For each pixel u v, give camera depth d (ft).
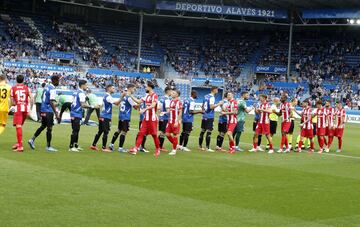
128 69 179.73
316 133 64.90
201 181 35.91
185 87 177.68
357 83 174.91
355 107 163.53
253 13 170.40
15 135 58.03
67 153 46.26
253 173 41.27
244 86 180.55
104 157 45.29
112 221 23.88
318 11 166.61
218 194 31.58
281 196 32.17
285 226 24.85
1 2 175.11
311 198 32.09
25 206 25.67
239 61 191.42
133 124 91.04
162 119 53.26
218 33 199.62
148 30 196.95
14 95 44.98
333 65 184.03
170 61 188.85
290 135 63.72
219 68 188.85
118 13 193.47
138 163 42.98
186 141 55.88
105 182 33.24
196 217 25.50
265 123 58.08
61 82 153.58
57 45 173.37
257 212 27.37
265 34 199.72
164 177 36.65
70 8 186.70
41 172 35.32
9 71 147.95
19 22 174.19
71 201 27.32
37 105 78.33
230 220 25.32
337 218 27.02
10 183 30.99
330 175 42.80
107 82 163.02
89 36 184.75
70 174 35.27
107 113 49.67
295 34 198.39
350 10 160.97
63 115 80.02
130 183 33.47
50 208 25.58
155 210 26.48
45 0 167.12
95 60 176.45
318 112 63.77
